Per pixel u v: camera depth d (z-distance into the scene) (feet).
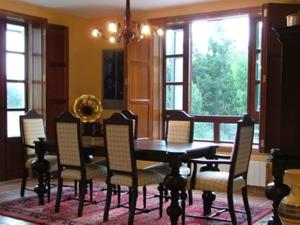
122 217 13.42
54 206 14.82
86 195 16.63
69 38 21.86
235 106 19.52
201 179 12.20
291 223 4.31
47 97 20.18
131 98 19.79
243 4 18.07
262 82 16.66
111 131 12.71
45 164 15.02
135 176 12.43
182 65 20.54
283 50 10.39
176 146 13.73
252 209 14.73
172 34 20.83
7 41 19.56
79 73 22.58
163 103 21.21
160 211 13.61
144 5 19.65
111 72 22.57
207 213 13.87
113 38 15.31
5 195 16.57
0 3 18.37
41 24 20.11
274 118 16.55
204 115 20.20
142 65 20.31
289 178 4.49
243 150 12.21
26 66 20.53
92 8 20.57
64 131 13.83
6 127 19.44
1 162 19.22
